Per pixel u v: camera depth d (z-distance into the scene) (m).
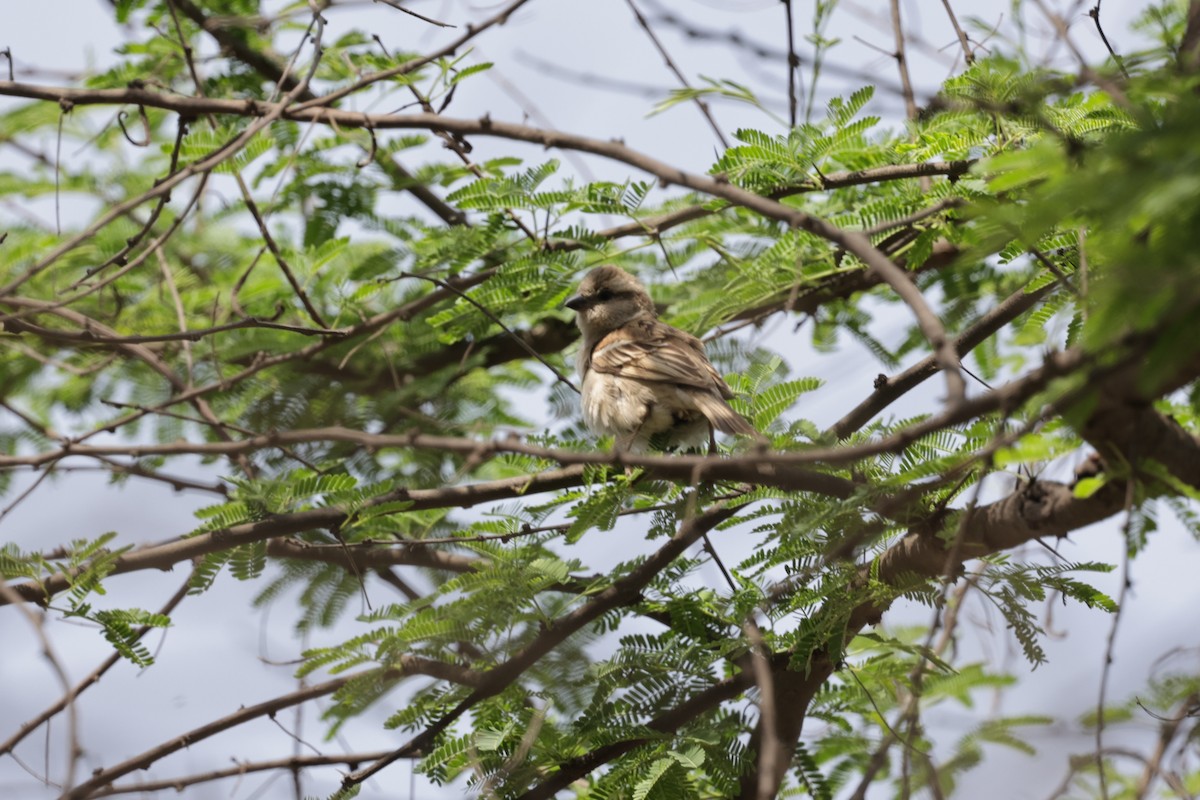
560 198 11.46
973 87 9.48
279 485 10.48
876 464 8.87
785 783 10.64
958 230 10.75
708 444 12.97
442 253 12.66
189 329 14.35
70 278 14.85
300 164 14.03
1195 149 4.90
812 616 9.50
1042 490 8.30
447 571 11.40
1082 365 5.62
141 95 11.12
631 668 9.73
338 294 14.09
